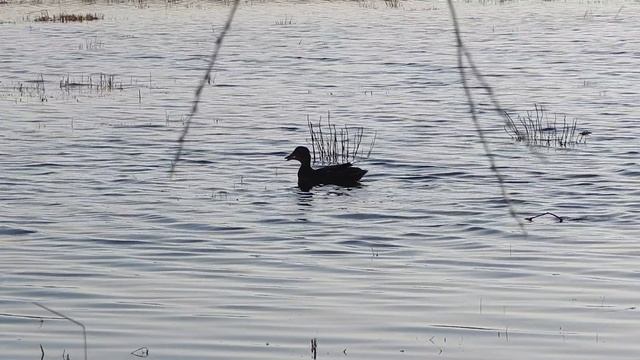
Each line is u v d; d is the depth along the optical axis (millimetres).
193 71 70438
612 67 71438
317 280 22797
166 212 30406
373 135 45094
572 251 25391
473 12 119938
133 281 22766
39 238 27094
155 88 61469
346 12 119875
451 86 62062
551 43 87688
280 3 129625
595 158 38938
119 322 19578
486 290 21844
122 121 49031
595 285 22203
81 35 93562
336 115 51000
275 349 17969
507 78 66000
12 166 37688
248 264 24391
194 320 19672
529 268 23766
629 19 109750
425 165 38000
